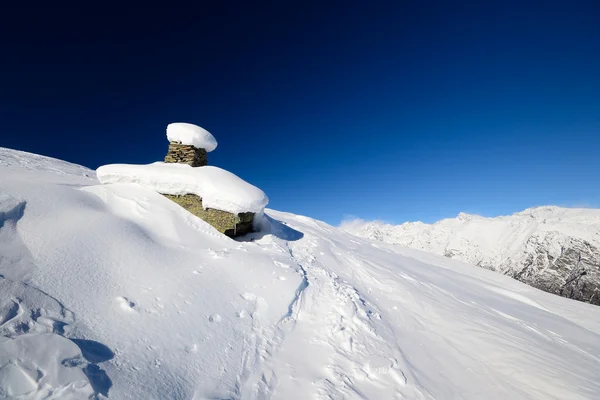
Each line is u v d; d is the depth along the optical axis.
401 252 20.84
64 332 4.38
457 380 6.47
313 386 5.50
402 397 5.65
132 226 8.77
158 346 5.08
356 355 6.62
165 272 7.25
